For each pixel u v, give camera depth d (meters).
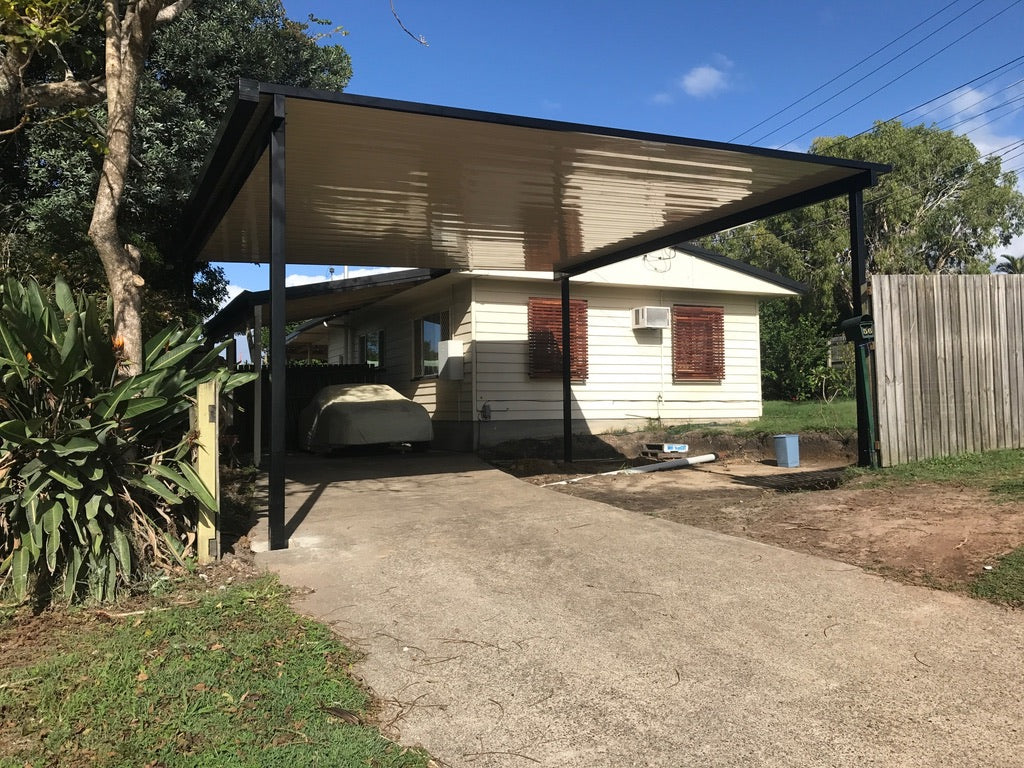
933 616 3.71
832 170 6.96
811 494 6.55
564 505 6.86
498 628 3.71
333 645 3.41
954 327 7.56
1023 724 2.68
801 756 2.52
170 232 10.38
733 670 3.20
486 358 12.37
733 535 5.45
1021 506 5.23
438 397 13.70
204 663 3.12
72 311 4.77
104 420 4.19
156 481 4.40
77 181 9.12
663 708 2.87
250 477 8.66
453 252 10.14
